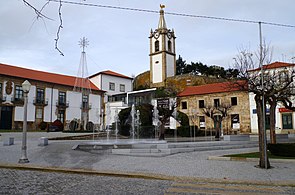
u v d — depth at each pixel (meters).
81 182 7.53
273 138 14.15
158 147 13.90
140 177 8.36
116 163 10.59
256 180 7.81
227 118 36.47
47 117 42.72
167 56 54.66
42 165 10.05
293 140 21.64
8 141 16.64
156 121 25.14
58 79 46.31
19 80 40.03
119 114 26.77
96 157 12.12
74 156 12.33
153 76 55.12
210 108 32.03
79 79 48.56
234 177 8.20
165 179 8.07
